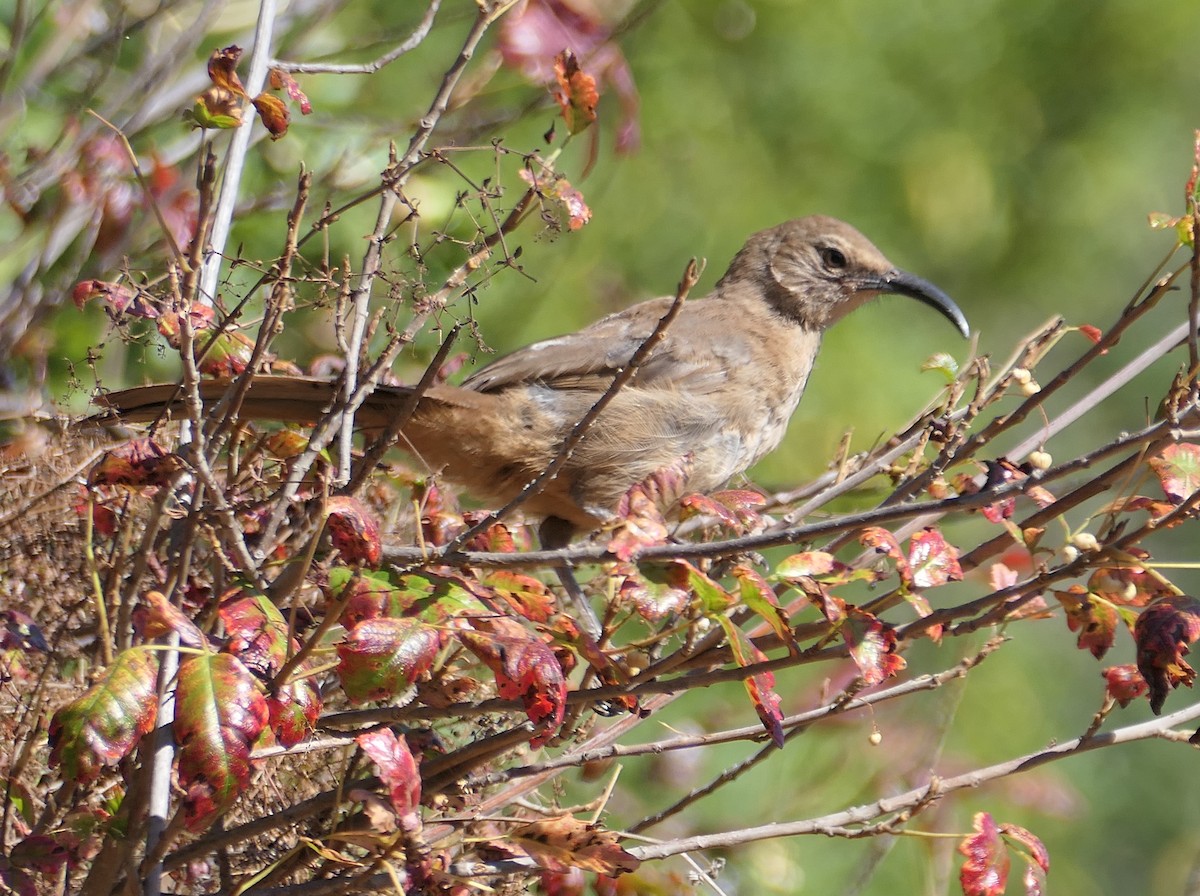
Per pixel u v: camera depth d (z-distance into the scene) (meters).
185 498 6.45
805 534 5.12
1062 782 11.22
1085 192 16.92
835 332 15.07
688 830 9.20
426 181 8.84
